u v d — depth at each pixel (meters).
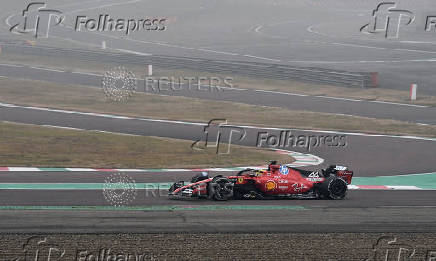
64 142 97.25
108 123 117.81
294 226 51.28
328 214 55.94
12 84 161.25
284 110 136.50
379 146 102.56
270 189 61.22
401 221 54.09
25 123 114.06
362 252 45.06
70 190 63.66
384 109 138.50
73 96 148.62
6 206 55.16
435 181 76.19
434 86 165.12
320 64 199.12
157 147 96.69
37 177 71.31
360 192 67.81
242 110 136.12
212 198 61.25
